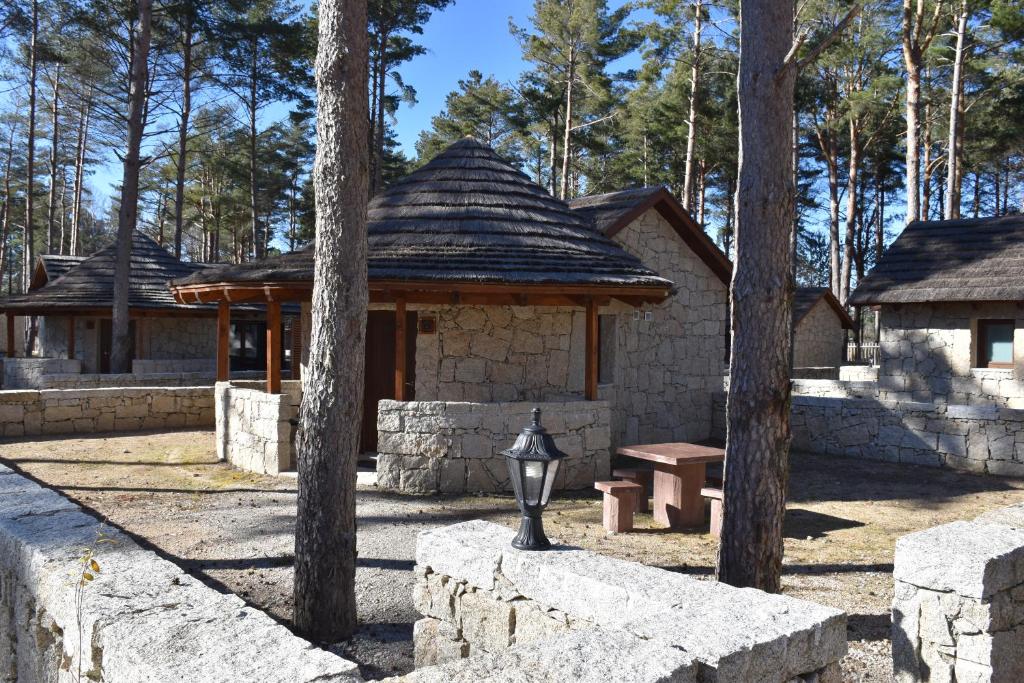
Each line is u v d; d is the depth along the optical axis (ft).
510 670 8.64
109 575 12.90
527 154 153.58
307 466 17.69
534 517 14.05
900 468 40.40
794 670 9.98
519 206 40.27
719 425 51.29
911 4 74.64
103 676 10.64
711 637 9.66
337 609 17.54
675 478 28.12
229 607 11.42
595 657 8.95
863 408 43.52
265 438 35.86
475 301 34.99
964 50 77.66
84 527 15.99
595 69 107.34
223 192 151.84
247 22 90.99
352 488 17.94
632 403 46.47
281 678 8.92
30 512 17.15
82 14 75.36
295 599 17.80
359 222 17.98
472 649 14.26
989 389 50.47
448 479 33.17
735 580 17.12
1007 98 94.79
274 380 36.35
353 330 17.87
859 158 116.37
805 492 34.42
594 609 12.11
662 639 9.60
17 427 46.06
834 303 95.96
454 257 34.73
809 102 99.55
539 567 13.05
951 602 13.15
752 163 17.47
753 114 17.56
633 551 24.59
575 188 152.66
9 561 15.58
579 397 40.19
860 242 153.07
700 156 107.45
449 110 135.33
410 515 29.01
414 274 32.48
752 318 17.22
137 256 84.84
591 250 38.81
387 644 17.30
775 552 17.12
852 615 18.89
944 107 103.71
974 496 33.55
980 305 50.88
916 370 53.83
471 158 42.88
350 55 17.87
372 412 40.32
